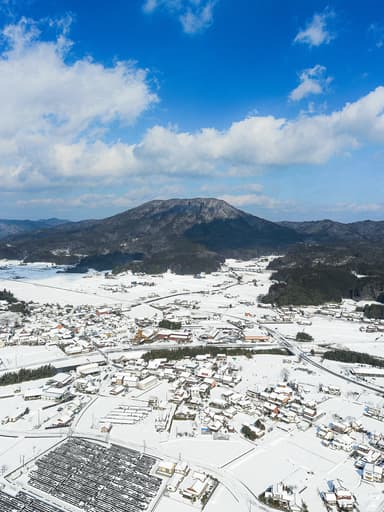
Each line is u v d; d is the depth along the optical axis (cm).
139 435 12850
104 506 9625
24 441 12506
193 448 12094
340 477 10762
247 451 11962
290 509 9438
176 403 15338
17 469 10969
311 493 10069
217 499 9806
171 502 9712
